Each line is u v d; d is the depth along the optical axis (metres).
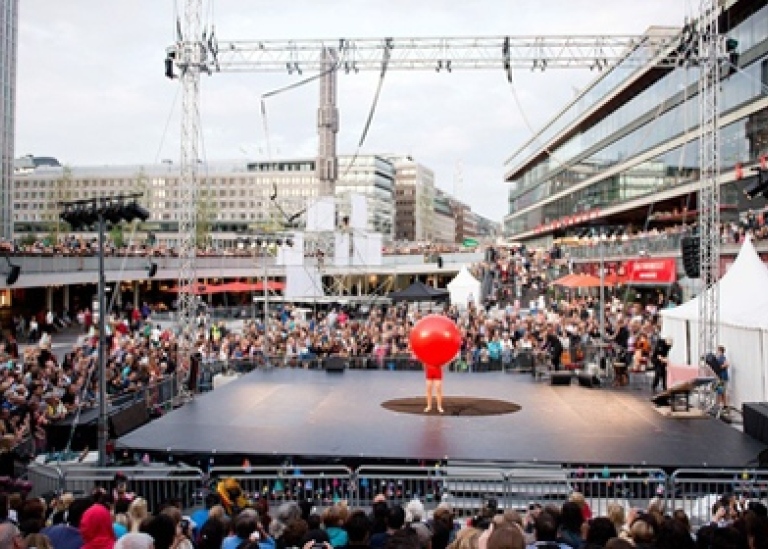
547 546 5.93
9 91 99.06
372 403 20.16
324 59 23.83
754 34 38.56
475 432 16.30
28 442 14.98
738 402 19.39
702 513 11.31
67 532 7.04
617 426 17.06
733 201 41.22
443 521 7.69
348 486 12.56
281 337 30.34
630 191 58.34
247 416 18.23
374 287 70.12
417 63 23.83
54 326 44.75
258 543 6.19
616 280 44.56
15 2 100.81
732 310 19.88
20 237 120.19
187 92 23.39
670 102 49.25
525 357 27.02
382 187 160.25
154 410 19.98
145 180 128.88
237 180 154.75
